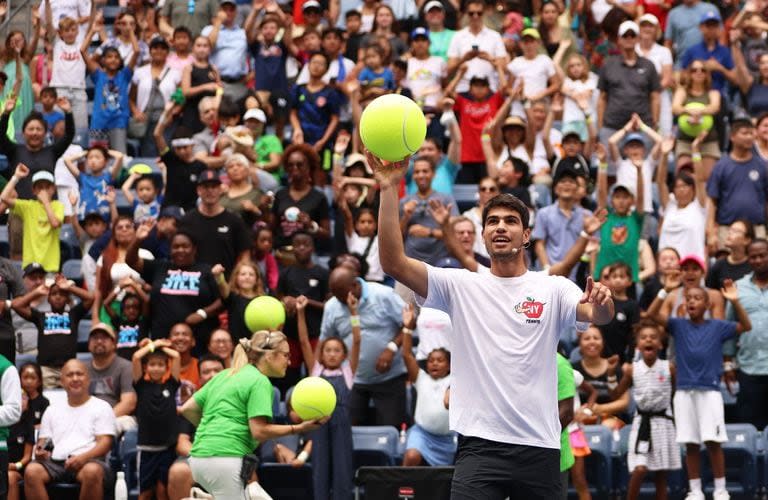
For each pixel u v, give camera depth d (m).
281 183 39.50
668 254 33.12
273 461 29.66
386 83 41.28
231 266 33.53
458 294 15.33
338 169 36.84
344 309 30.61
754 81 42.16
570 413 22.89
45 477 28.70
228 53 43.53
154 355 28.62
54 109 41.41
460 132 40.75
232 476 23.38
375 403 30.55
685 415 28.62
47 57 43.03
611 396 29.98
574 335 33.44
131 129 42.62
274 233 35.44
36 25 41.94
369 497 25.34
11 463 29.22
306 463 29.48
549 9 44.06
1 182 37.56
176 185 36.53
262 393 23.44
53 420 29.20
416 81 41.72
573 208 35.34
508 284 15.30
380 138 14.50
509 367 15.07
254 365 23.98
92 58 44.16
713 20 42.78
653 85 40.31
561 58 43.38
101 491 28.69
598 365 30.27
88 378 30.06
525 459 15.03
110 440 29.20
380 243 15.03
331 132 40.53
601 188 36.56
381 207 14.91
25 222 36.19
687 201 35.69
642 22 42.34
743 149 36.44
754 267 31.80
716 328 28.86
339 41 42.16
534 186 38.38
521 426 15.03
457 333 15.35
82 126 42.72
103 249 34.84
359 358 30.38
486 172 40.53
